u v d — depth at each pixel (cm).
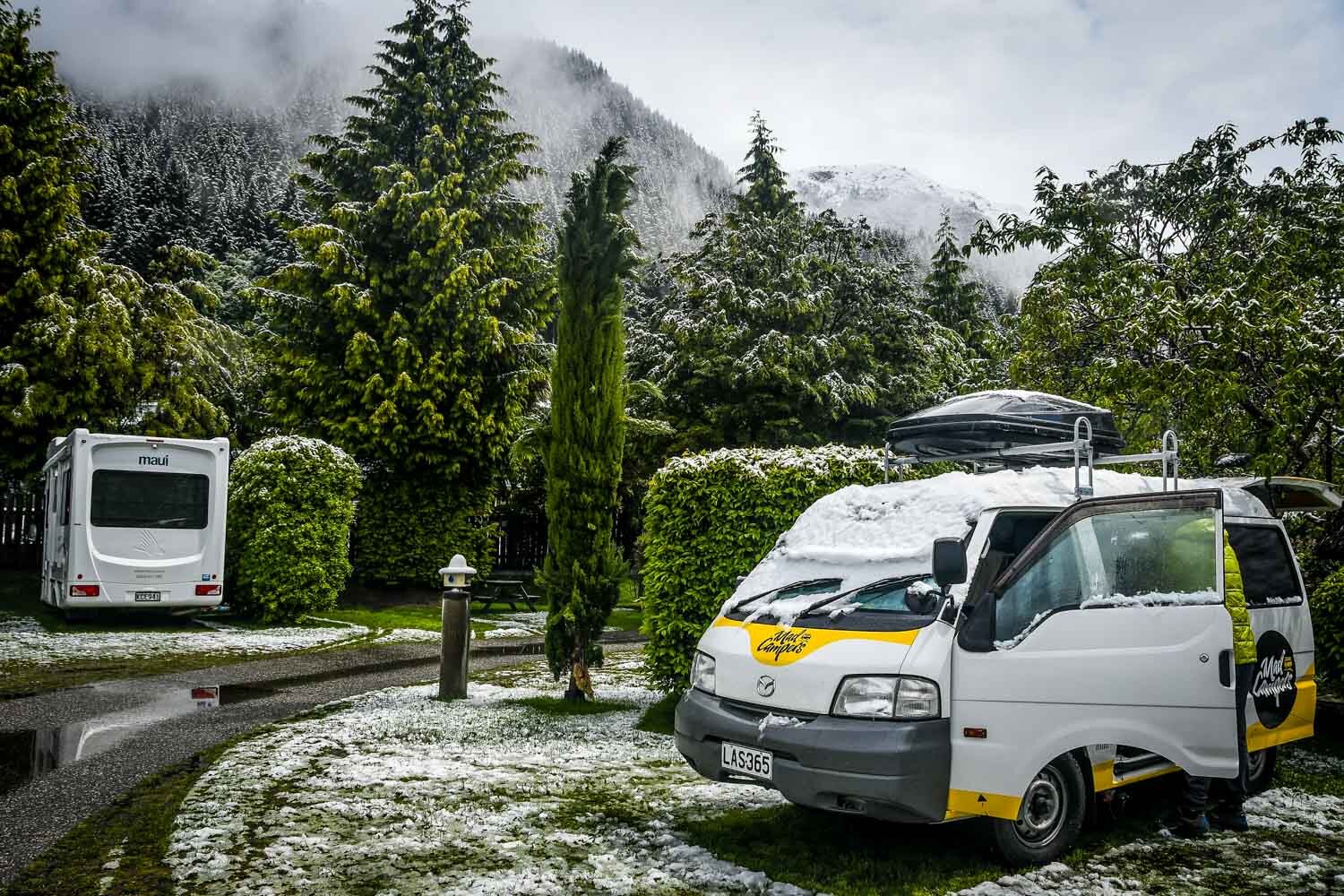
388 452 2342
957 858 500
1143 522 550
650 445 2448
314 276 2438
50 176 2191
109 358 2172
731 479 910
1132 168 1522
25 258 2145
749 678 523
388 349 2377
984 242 1582
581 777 684
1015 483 577
